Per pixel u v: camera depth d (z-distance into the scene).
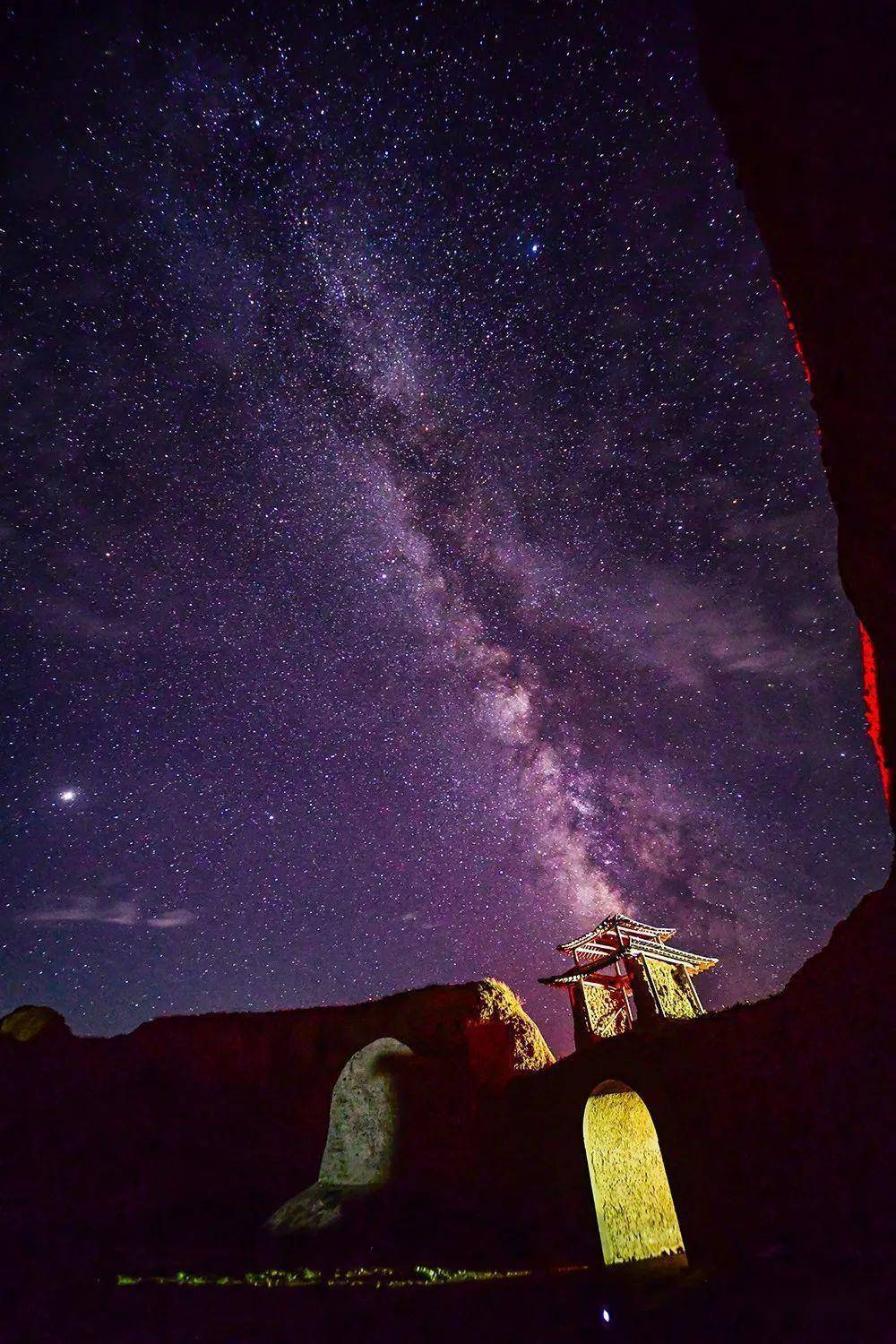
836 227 3.98
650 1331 5.71
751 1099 7.54
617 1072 9.33
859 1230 6.21
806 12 4.05
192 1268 9.95
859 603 4.20
